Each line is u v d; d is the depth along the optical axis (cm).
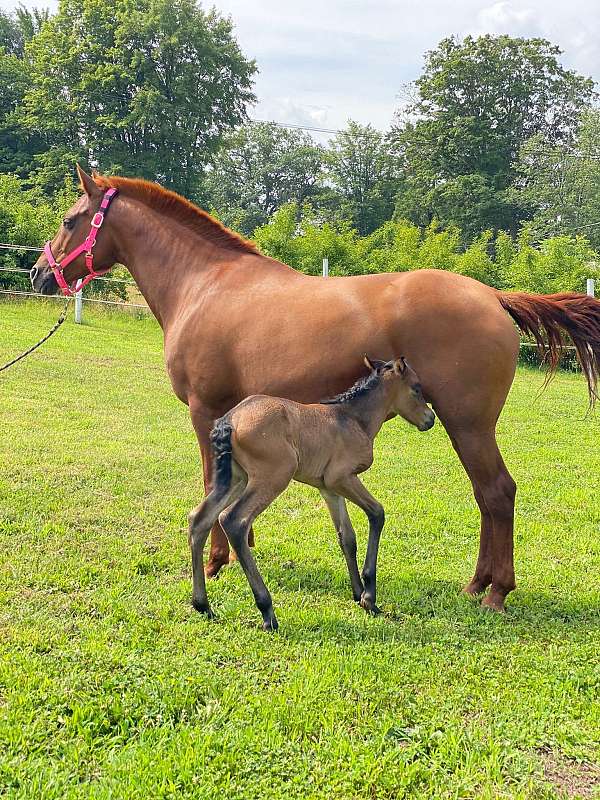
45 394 936
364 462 417
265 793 254
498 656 363
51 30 3584
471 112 4219
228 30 3709
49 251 534
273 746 277
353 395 413
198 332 455
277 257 1733
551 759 283
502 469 416
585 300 435
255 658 349
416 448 823
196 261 488
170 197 503
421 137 4206
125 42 3528
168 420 862
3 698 304
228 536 380
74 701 300
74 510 546
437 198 4056
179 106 3488
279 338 424
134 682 317
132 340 1426
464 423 409
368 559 416
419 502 620
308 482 412
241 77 3734
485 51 4112
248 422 377
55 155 3522
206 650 352
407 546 521
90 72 3553
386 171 5291
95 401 926
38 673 319
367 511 418
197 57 3566
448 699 319
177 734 282
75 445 718
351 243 1806
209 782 256
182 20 3534
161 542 499
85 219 518
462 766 273
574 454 806
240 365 439
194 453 727
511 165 4031
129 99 3619
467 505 618
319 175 6297
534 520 584
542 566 488
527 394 1185
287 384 425
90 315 1628
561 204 3606
